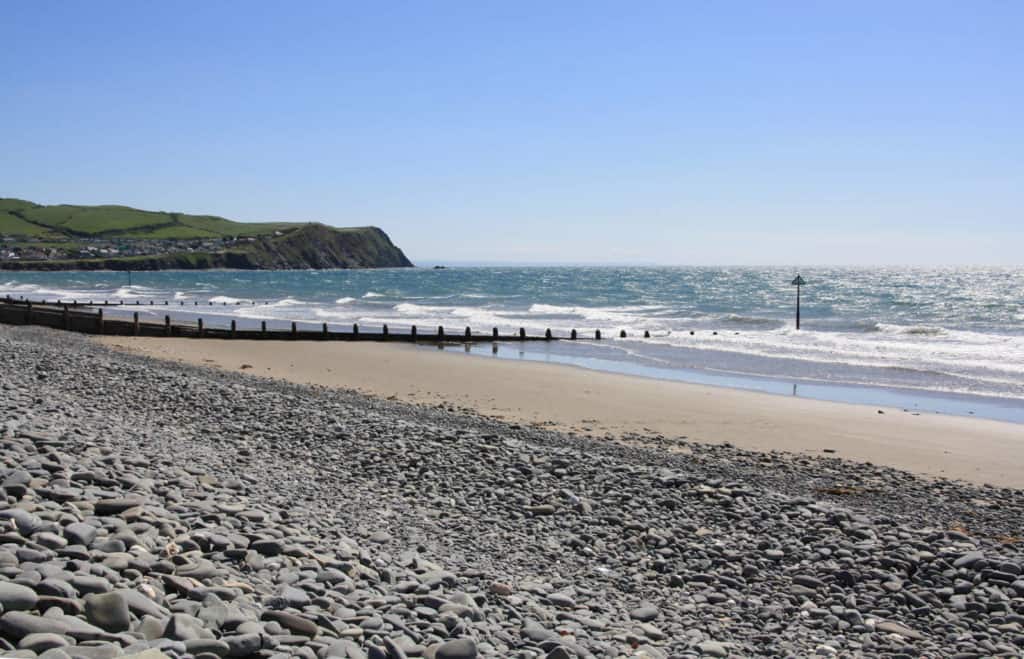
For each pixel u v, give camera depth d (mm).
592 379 24859
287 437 12836
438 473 11211
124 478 7129
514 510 9711
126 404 14438
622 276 166125
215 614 4488
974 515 10906
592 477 11430
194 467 8875
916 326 47094
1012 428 17719
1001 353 32594
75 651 3674
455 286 119875
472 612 5648
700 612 6988
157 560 5152
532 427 16984
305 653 4266
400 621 5090
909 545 8844
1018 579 7789
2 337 29688
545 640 5445
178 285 126500
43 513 5516
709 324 50438
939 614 7191
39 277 162250
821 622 6844
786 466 13852
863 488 12391
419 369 27281
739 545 8797
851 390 23812
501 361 29859
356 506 9094
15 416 10000
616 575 7762
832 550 8680
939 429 17594
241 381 21703
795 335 41781
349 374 25859
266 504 7840
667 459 13883
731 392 22438
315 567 5855
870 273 176750
